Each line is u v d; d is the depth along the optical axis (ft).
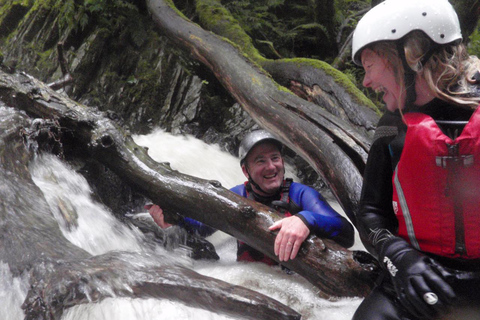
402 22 5.64
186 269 8.66
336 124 12.63
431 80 5.51
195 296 8.09
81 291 7.57
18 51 24.23
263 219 10.59
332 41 28.32
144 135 22.26
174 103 23.80
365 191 6.72
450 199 5.34
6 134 11.95
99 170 14.80
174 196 11.76
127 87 23.66
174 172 12.39
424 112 5.70
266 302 8.04
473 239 5.36
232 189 12.80
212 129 23.17
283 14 30.01
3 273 8.33
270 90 15.51
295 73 18.58
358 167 11.59
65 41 24.03
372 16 5.94
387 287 6.41
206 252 13.02
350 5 30.40
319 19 27.84
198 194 11.46
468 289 5.46
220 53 19.15
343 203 11.02
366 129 14.78
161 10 23.18
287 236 9.74
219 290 8.10
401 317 6.09
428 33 5.52
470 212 5.30
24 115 13.41
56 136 13.38
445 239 5.50
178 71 24.44
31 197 10.49
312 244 9.66
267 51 27.61
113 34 24.49
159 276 8.09
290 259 9.80
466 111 5.45
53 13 24.71
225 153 21.95
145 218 14.47
